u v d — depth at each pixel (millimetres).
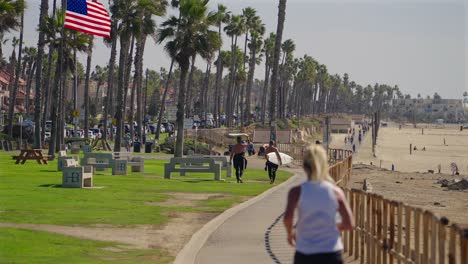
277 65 103812
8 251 24484
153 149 125812
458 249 19203
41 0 102375
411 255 18750
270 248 26297
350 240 25656
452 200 58375
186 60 94688
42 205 38250
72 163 52906
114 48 132625
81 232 29844
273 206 41219
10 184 50719
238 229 31438
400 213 19719
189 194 48375
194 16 93625
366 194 23297
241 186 55969
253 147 126562
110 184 54031
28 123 146875
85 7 71625
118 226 32125
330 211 13266
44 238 27594
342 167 54250
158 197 45438
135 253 25578
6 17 94812
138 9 109625
